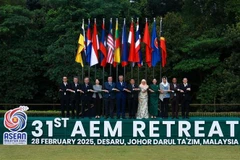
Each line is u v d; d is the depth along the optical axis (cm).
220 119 2350
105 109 2481
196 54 4003
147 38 2673
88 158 1947
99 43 2886
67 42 3959
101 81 4094
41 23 4394
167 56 4078
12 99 4122
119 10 4184
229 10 4097
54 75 3944
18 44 4162
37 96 4409
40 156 1997
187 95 2450
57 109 4297
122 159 1923
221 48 4003
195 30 4259
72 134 2341
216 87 3862
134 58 2667
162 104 2511
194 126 2333
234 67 3775
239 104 3488
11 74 4103
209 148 2222
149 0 5000
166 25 4172
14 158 1947
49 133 2339
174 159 1928
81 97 2470
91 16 4075
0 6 4359
